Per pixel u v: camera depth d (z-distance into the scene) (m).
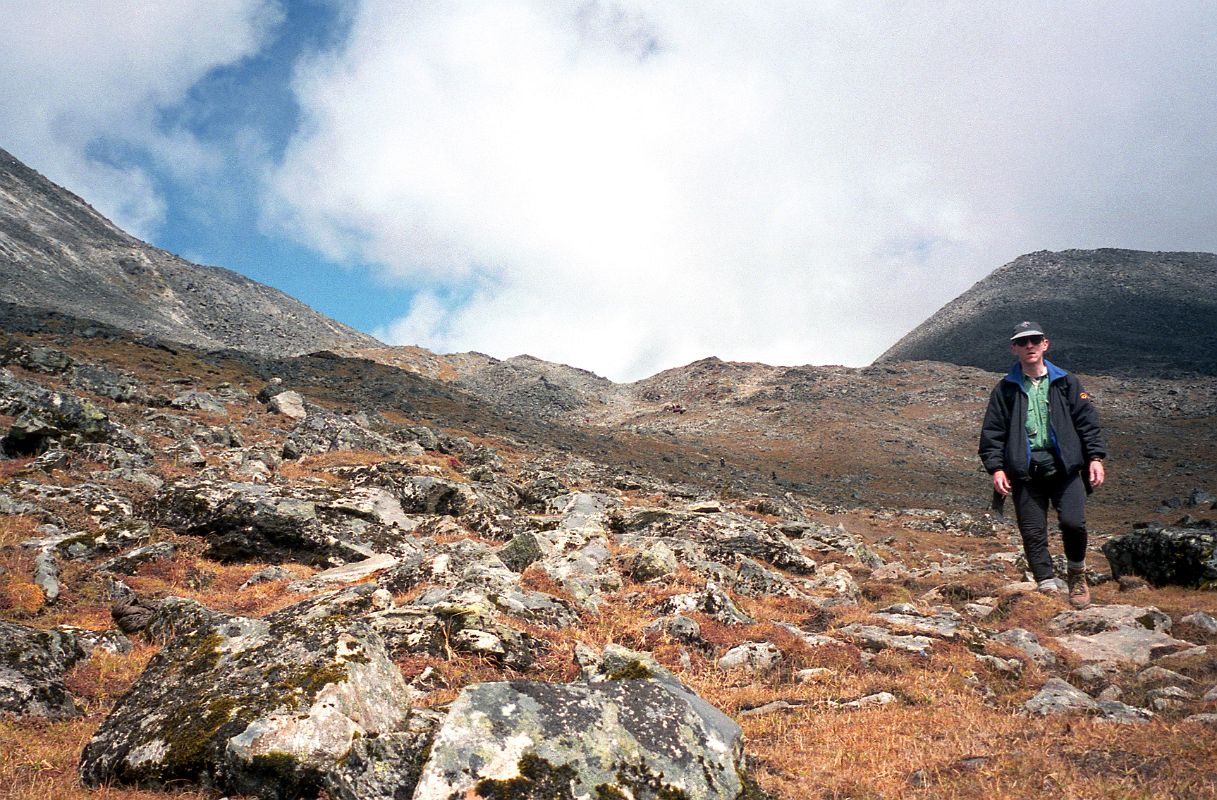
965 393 164.38
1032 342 9.16
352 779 5.07
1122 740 5.95
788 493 72.56
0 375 28.56
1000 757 6.00
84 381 43.62
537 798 4.55
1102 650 11.08
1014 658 10.83
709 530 22.48
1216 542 15.76
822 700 8.99
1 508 18.33
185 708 6.37
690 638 11.91
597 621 12.55
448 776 4.59
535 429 91.56
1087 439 9.05
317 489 23.25
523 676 9.60
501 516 26.81
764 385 195.00
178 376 61.34
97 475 23.72
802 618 14.20
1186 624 11.87
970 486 95.31
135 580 15.83
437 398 94.56
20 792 5.71
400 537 21.53
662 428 156.50
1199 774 4.99
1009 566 27.56
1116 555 18.08
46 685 8.51
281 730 5.79
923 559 35.44
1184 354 195.75
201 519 19.48
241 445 38.50
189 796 5.61
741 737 5.70
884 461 114.50
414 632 10.19
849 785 5.93
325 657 6.79
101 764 6.17
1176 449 102.38
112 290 184.25
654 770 4.98
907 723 7.67
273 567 18.41
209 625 7.82
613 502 31.19
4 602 12.78
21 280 153.25
